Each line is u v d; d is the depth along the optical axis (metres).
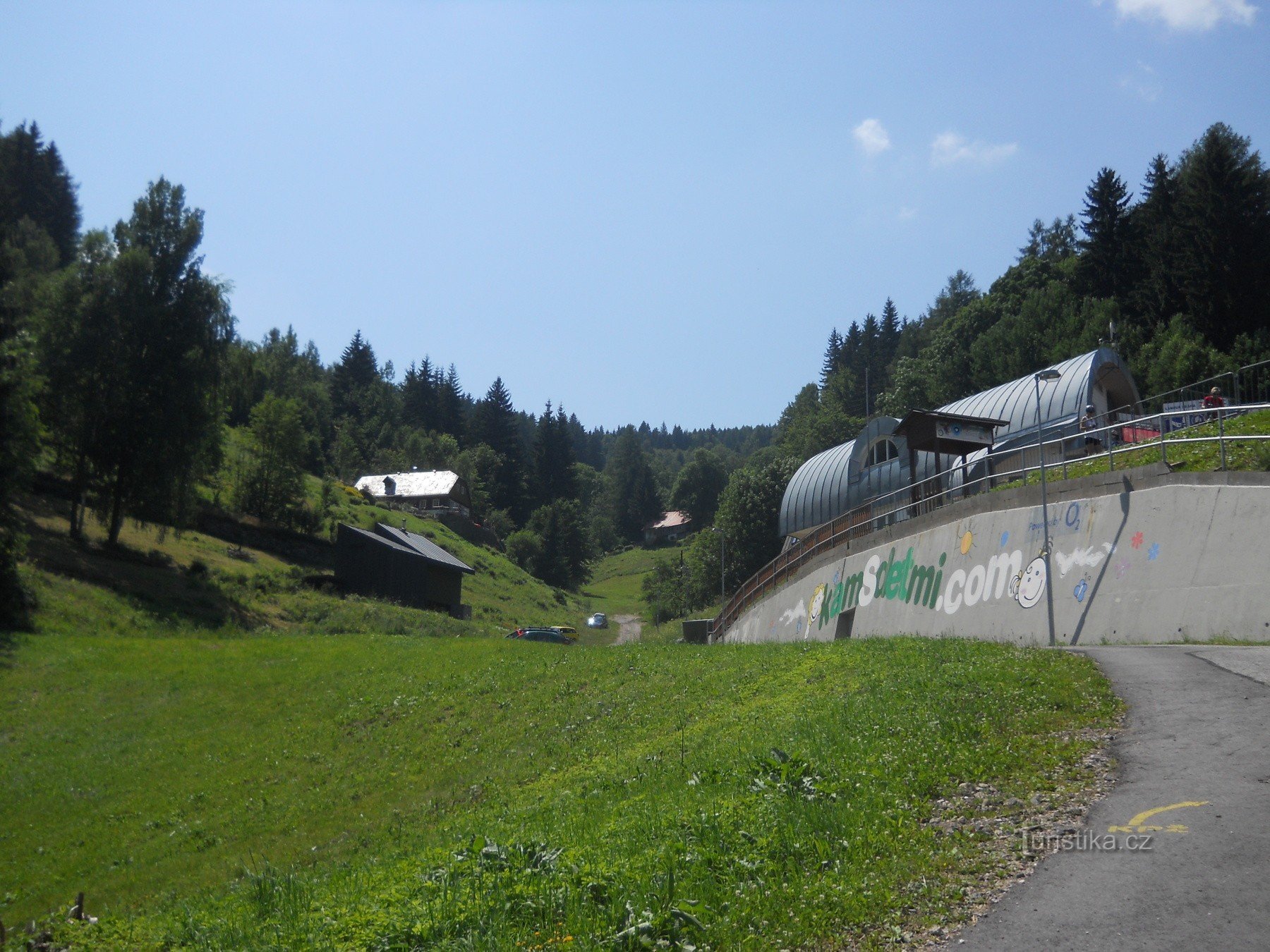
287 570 61.06
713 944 6.90
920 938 6.67
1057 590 24.97
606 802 13.20
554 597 99.94
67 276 52.97
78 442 51.25
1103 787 9.25
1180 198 71.50
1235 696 12.17
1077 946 6.23
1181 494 21.78
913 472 37.69
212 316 54.66
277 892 10.28
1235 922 6.28
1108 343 68.31
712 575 84.62
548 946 6.74
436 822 17.62
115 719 27.36
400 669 30.50
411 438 148.50
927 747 11.12
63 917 10.89
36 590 40.28
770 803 9.63
